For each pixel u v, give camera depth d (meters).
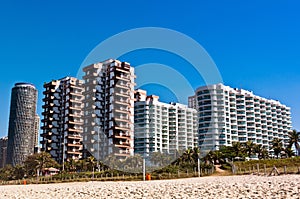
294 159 56.19
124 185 23.75
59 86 90.88
